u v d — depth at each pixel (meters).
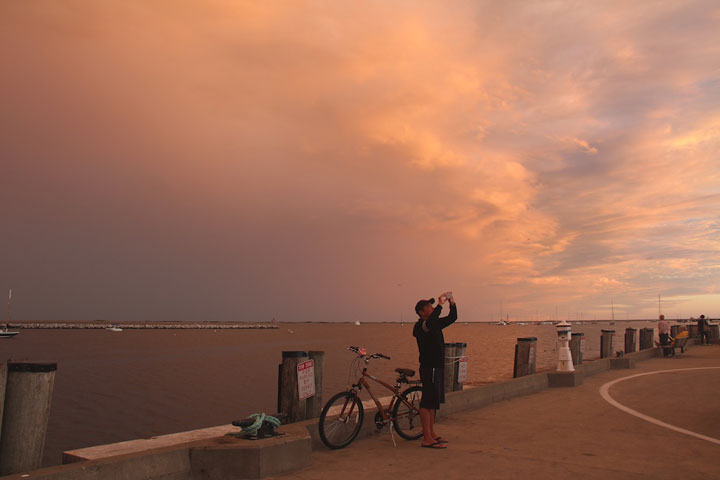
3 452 4.61
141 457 5.01
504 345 96.88
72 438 20.80
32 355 70.94
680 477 5.36
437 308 6.95
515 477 5.38
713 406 9.74
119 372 48.28
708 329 28.59
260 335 166.50
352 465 5.91
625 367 16.38
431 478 5.38
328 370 44.59
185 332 191.88
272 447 5.50
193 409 27.44
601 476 5.39
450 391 9.69
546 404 10.03
